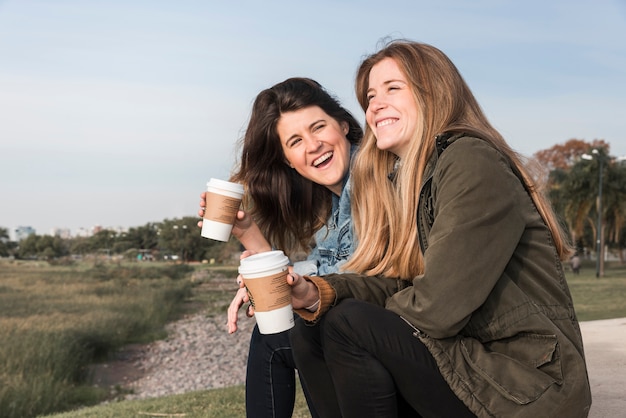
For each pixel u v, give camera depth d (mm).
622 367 4254
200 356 17797
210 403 5414
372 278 2328
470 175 1992
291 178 3287
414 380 1979
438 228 1999
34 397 10633
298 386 5727
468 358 1935
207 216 2494
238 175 3338
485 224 1941
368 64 2502
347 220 2912
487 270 1921
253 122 3170
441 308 1909
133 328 21609
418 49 2361
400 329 1979
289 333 2312
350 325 1978
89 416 5391
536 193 2188
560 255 2193
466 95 2332
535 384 1871
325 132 3061
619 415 3195
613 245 55500
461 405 1984
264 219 3383
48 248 119375
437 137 2188
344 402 2033
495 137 2252
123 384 13836
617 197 41000
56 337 14797
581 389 1868
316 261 3092
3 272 55531
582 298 19406
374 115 2414
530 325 1921
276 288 2082
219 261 94375
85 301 28859
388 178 2498
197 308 31859
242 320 26375
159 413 5137
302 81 3160
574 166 42531
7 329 16047
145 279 50438
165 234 100125
